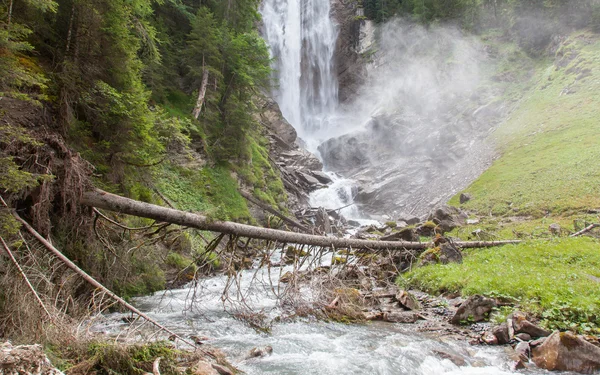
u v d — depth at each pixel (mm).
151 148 12609
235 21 29469
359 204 39438
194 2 28125
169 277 13328
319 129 57000
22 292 6031
